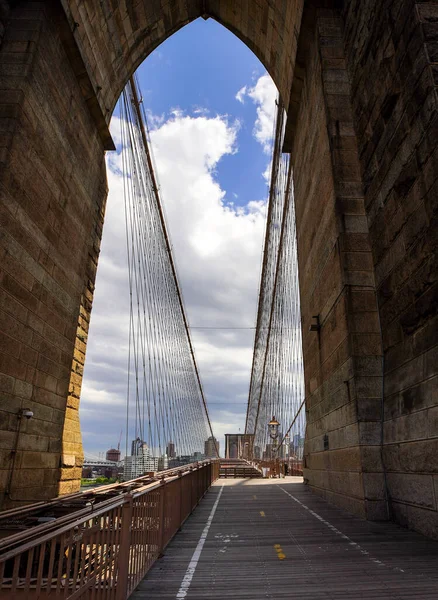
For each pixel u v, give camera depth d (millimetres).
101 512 2791
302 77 12469
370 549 5211
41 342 9547
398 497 6781
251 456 62406
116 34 13234
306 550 5211
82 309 12898
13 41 9188
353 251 8500
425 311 6188
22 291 8680
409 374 6609
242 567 4480
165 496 5418
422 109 6270
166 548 5379
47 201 9711
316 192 11141
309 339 12375
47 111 9680
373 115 8273
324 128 9977
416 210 6508
